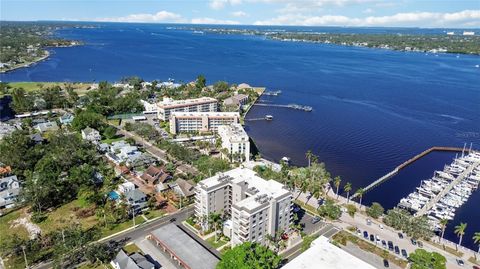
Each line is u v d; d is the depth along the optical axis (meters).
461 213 177.38
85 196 172.25
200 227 153.38
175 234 141.38
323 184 193.75
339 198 186.12
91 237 142.88
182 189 178.62
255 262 112.31
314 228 156.00
